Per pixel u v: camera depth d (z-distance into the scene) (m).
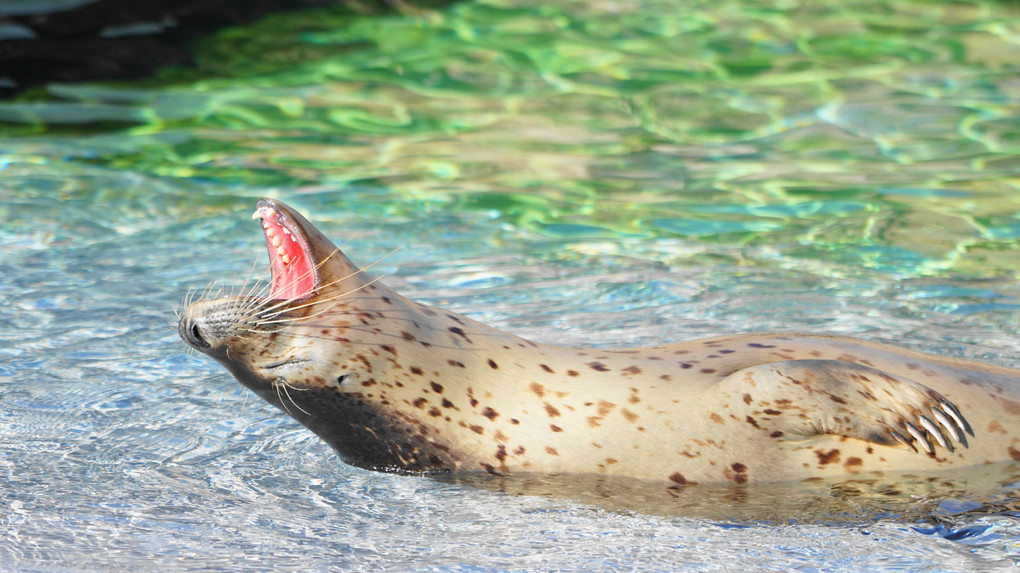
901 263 26.36
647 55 48.53
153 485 16.17
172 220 31.17
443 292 25.09
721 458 16.31
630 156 36.91
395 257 27.83
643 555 13.85
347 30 52.66
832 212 30.64
